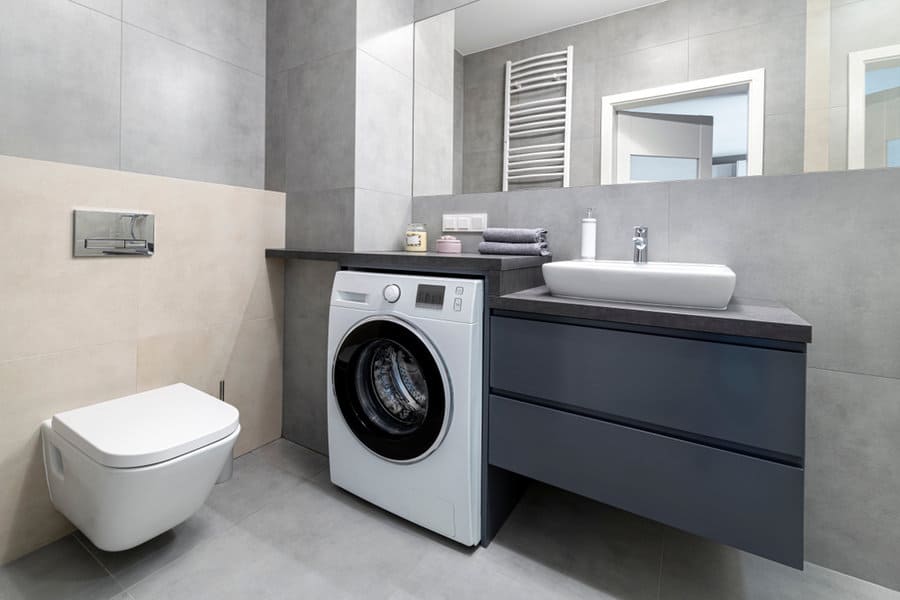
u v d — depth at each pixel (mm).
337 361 1646
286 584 1304
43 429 1397
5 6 1438
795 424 960
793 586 1308
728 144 1476
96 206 1512
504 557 1432
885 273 1241
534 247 1606
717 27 1489
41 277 1388
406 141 2146
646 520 1636
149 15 1795
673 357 1086
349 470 1683
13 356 1341
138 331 1649
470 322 1342
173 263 1750
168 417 1377
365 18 1886
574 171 1750
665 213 1547
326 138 1967
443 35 2064
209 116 2006
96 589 1264
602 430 1196
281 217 2156
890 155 1274
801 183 1330
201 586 1288
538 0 1827
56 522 1462
